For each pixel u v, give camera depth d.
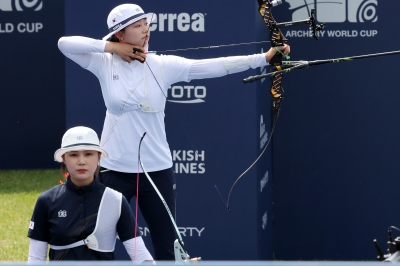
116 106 13.57
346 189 19.25
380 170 19.05
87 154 11.30
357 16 18.83
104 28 16.56
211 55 16.50
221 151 16.64
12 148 30.14
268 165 18.88
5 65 29.83
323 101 19.12
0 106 30.02
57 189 11.47
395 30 18.72
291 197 19.52
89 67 13.80
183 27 16.47
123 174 13.83
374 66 18.86
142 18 13.47
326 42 18.98
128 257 16.98
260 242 17.11
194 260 10.70
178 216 16.84
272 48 13.38
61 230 11.18
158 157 13.80
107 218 11.29
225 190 16.67
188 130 16.70
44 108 30.05
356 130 19.06
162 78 13.66
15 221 21.80
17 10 29.64
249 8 16.22
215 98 16.56
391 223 19.08
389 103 18.88
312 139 19.27
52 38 29.72
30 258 11.41
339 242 19.41
